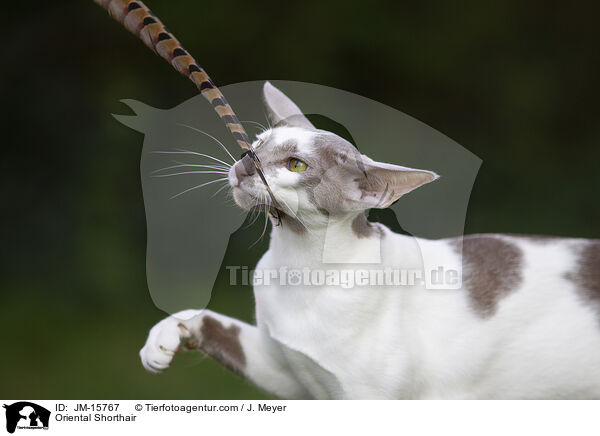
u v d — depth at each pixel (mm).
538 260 4215
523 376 4117
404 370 3941
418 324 4062
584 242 4363
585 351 4078
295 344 3979
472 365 4070
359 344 3912
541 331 4086
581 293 4141
